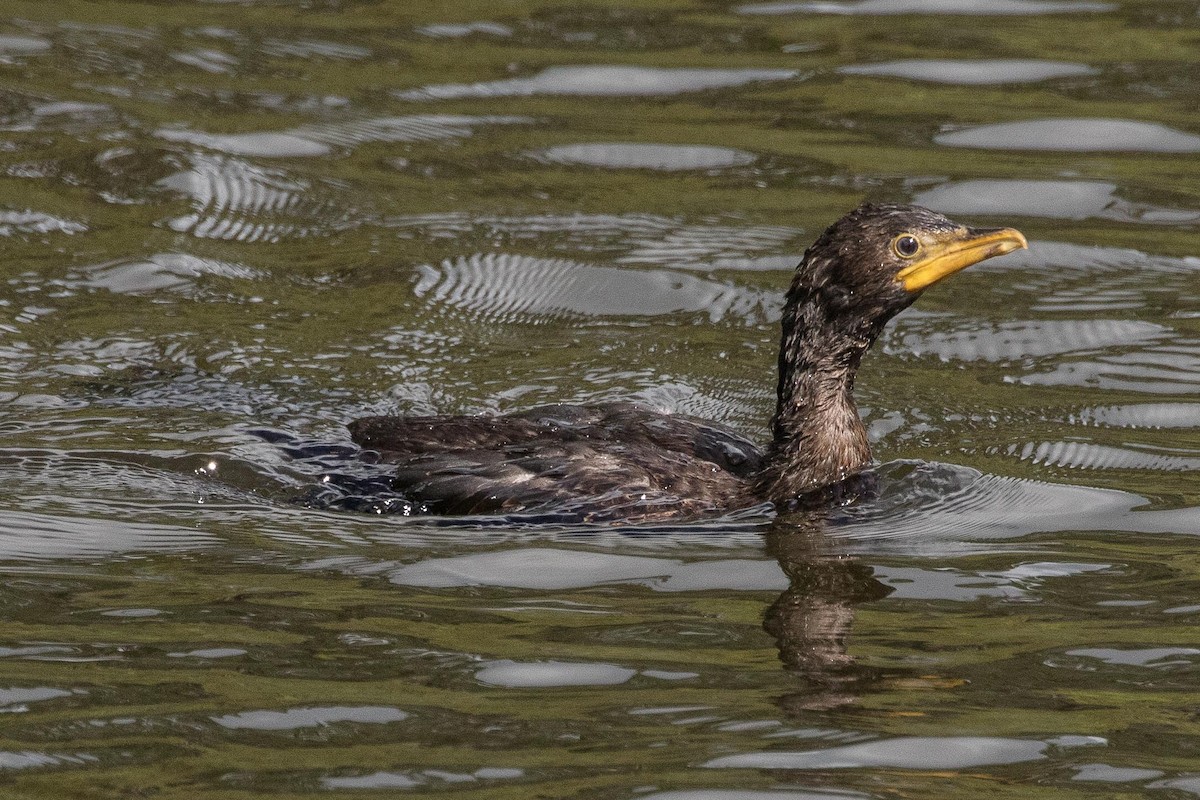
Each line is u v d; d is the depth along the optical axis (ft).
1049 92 66.23
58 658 28.35
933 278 36.88
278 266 51.42
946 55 70.23
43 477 37.11
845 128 63.10
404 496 36.40
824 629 30.22
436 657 28.71
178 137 59.82
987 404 43.75
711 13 75.56
